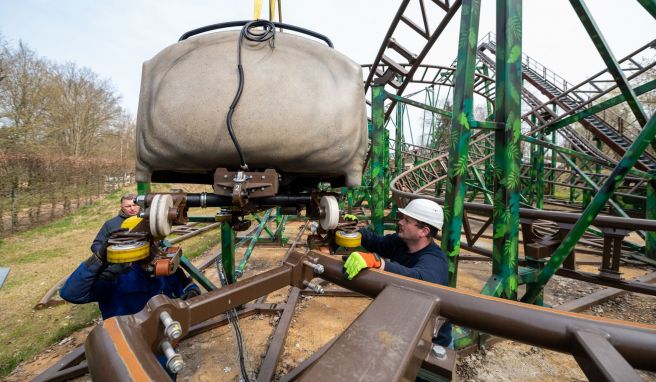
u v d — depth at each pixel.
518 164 2.61
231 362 3.09
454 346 3.06
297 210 1.85
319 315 4.05
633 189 9.57
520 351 3.20
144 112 1.34
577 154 6.07
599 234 7.09
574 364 3.01
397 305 0.90
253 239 5.35
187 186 18.14
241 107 1.22
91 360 0.69
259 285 1.17
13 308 4.46
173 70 1.32
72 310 4.34
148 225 1.27
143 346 0.72
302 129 1.25
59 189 13.10
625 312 4.04
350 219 1.72
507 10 2.49
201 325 3.58
